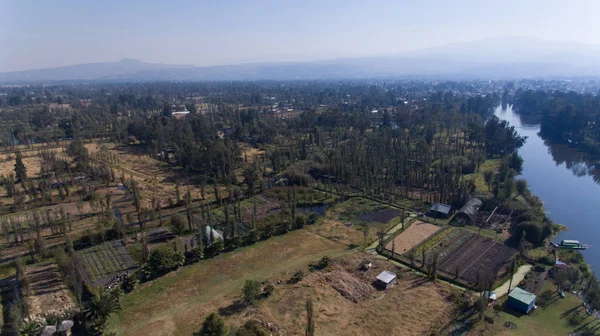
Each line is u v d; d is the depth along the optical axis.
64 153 150.25
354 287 59.78
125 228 80.50
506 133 151.25
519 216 82.94
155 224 84.75
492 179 109.00
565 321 51.94
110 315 52.34
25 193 100.81
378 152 136.88
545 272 64.62
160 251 64.62
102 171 116.50
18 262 59.59
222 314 52.84
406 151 140.12
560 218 95.81
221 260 69.00
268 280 61.91
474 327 50.41
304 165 125.75
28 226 82.00
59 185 101.56
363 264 66.62
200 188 110.38
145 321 51.66
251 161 142.88
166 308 54.66
